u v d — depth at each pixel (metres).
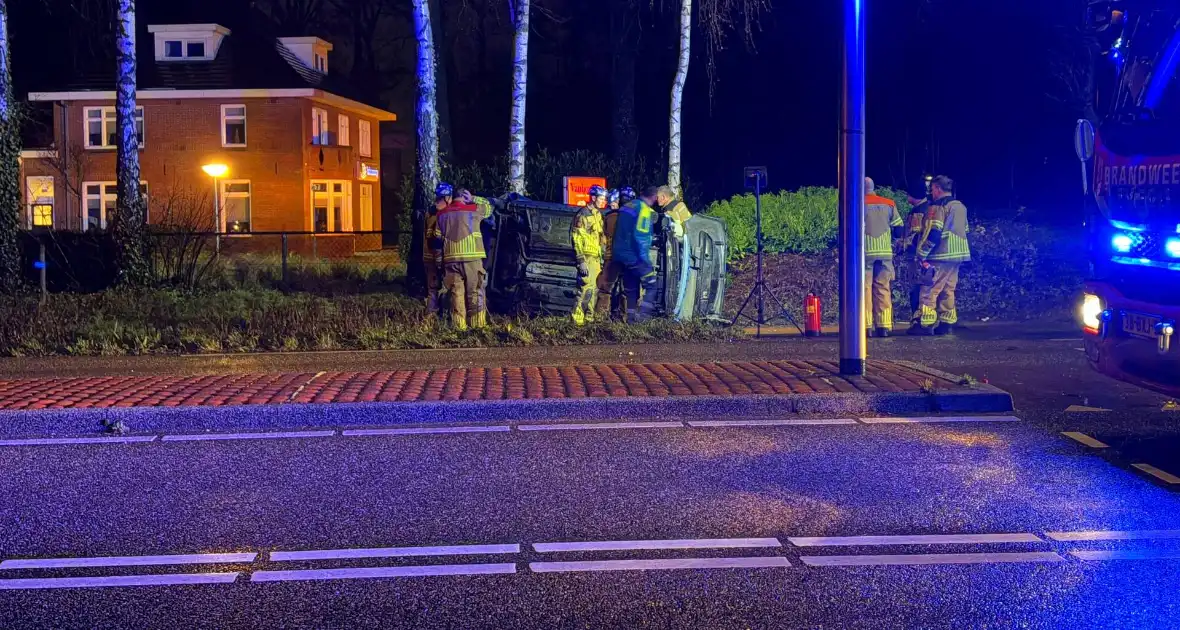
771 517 6.66
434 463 8.05
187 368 12.43
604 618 5.09
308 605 5.27
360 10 52.03
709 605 5.24
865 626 4.98
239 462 8.12
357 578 5.64
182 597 5.38
